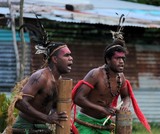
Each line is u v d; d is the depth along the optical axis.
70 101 14.60
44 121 14.51
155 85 38.03
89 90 16.69
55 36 35.59
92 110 16.94
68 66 14.95
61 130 14.51
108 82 16.75
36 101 14.80
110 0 42.12
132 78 37.41
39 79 14.68
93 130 17.03
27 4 29.86
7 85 33.44
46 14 30.14
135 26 33.22
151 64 38.03
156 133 31.53
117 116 16.20
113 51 16.42
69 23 34.00
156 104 37.97
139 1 47.28
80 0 35.28
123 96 17.53
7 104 20.83
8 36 33.62
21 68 25.09
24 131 14.97
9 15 28.06
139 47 37.78
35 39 15.26
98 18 31.80
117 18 32.28
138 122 34.94
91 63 36.25
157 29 37.62
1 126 20.61
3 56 33.59
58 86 14.59
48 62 15.04
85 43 36.25
